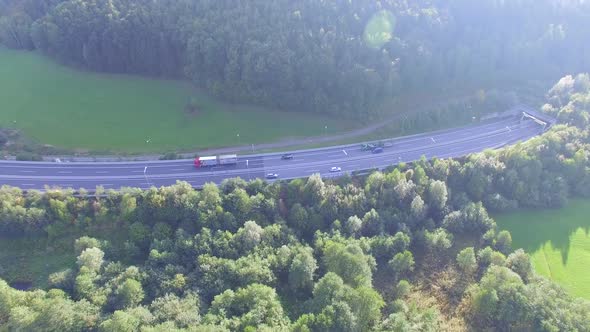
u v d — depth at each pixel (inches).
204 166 6279.5
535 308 4448.8
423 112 7598.4
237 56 7293.3
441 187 5659.5
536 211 6190.9
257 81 7347.4
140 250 4965.6
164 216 5182.1
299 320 4028.1
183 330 3767.2
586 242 5743.1
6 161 6225.4
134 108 7598.4
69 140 6889.8
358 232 5354.3
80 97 7751.0
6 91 7795.3
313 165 6437.0
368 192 5689.0
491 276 4690.0
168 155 6476.4
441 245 5408.5
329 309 4084.6
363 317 4232.3
